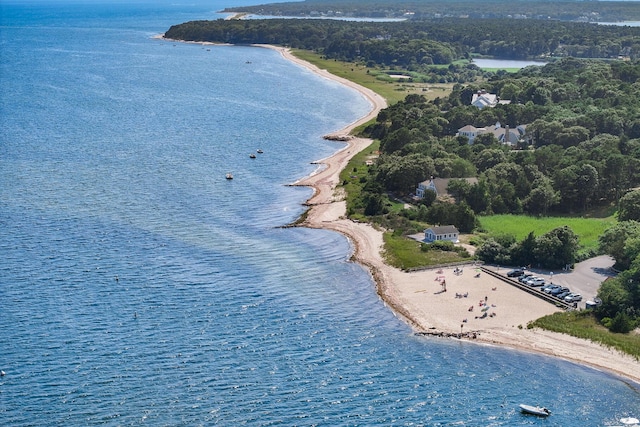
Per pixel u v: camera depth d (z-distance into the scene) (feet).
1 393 483.10
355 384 511.40
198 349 543.39
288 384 506.89
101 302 607.78
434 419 476.95
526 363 549.13
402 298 645.92
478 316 617.21
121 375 506.48
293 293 644.27
